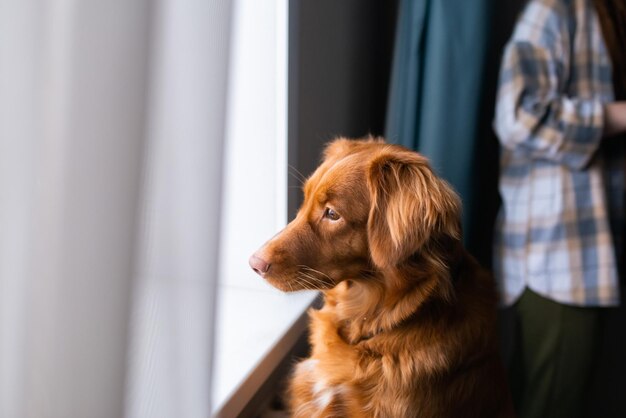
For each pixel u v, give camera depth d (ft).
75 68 1.43
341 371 3.51
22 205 1.39
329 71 5.51
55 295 1.45
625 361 7.54
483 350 3.65
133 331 1.75
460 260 3.81
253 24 4.19
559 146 4.42
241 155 4.35
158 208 1.85
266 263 3.37
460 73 5.45
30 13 1.37
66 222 1.45
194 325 2.11
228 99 2.30
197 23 2.00
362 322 3.68
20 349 1.43
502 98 4.75
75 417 1.53
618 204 4.95
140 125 1.58
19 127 1.37
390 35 7.45
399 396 3.34
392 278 3.54
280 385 4.76
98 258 1.52
